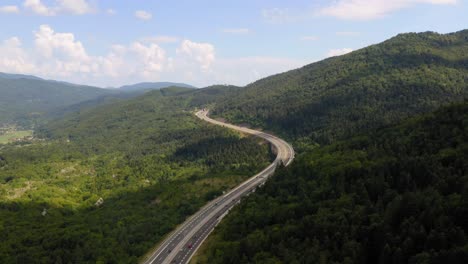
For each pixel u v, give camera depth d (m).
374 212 125.56
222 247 152.50
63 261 165.12
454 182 124.56
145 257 168.62
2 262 164.62
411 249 102.81
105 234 192.62
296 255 119.12
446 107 194.12
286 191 178.25
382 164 156.38
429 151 156.25
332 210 138.50
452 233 100.75
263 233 146.12
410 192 121.75
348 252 109.94
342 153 197.25
